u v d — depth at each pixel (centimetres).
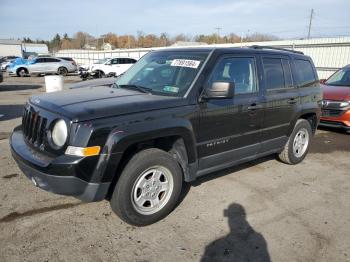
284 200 416
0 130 725
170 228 341
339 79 884
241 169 519
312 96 542
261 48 473
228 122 396
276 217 372
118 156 298
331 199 424
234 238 328
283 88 483
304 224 359
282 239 330
